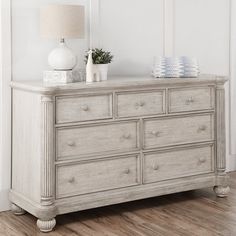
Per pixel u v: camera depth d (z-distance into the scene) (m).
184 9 4.61
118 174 3.77
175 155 4.02
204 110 4.14
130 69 4.38
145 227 3.53
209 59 4.79
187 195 4.30
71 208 3.57
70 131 3.56
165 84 3.92
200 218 3.70
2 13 3.74
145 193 3.88
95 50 4.02
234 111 4.95
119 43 4.30
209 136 4.19
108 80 3.86
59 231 3.47
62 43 3.80
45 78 3.75
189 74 4.11
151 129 3.89
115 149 3.75
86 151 3.63
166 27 4.51
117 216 3.76
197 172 4.14
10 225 3.59
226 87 4.91
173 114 3.98
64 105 3.52
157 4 4.46
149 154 3.90
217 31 4.82
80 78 3.83
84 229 3.50
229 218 3.70
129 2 4.31
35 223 3.64
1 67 3.77
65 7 3.66
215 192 4.25
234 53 4.91
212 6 4.76
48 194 3.47
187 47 4.66
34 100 3.52
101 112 3.67
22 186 3.72
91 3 4.11
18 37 3.84
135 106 3.81
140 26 4.39
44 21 3.70
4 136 3.82
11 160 3.86
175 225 3.56
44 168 3.46
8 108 3.81
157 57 4.14
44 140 3.45
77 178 3.60
